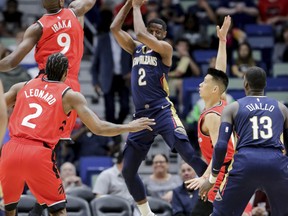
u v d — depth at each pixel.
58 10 10.77
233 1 23.89
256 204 14.36
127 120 20.28
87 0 11.12
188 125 17.84
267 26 22.84
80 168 17.00
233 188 10.09
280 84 19.91
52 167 9.96
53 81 10.23
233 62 20.94
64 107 10.09
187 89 19.09
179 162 17.81
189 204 14.23
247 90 10.59
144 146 11.31
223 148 10.07
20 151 9.89
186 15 22.11
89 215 13.98
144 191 11.55
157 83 11.26
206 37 21.75
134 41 11.58
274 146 10.13
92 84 19.78
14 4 22.52
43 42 10.64
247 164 10.02
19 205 13.48
